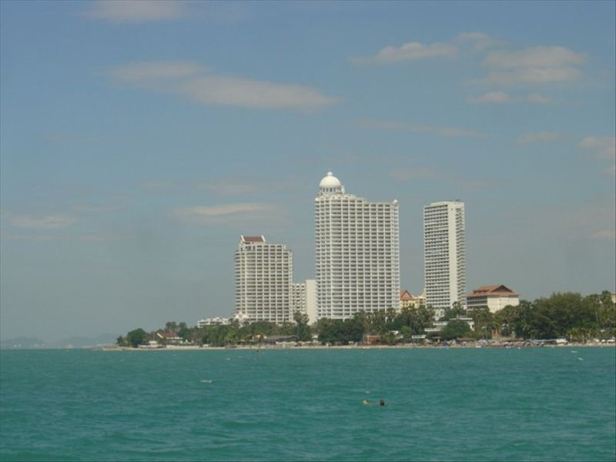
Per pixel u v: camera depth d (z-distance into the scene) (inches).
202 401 5807.1
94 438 3951.8
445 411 4845.0
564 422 4252.0
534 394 5905.5
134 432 4148.6
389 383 7342.5
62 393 6943.9
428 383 7258.9
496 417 4507.9
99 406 5590.6
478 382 7268.7
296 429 4146.2
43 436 4055.1
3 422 4677.7
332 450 3501.5
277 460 3304.6
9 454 3535.9
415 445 3585.1
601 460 3208.7
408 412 4830.2
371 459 3287.4
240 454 3454.7
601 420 4313.5
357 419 4517.7
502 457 3282.5
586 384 6825.8
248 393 6466.5
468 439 3722.9
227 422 4471.0
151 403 5738.2
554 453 3351.4
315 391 6540.4
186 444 3725.4
